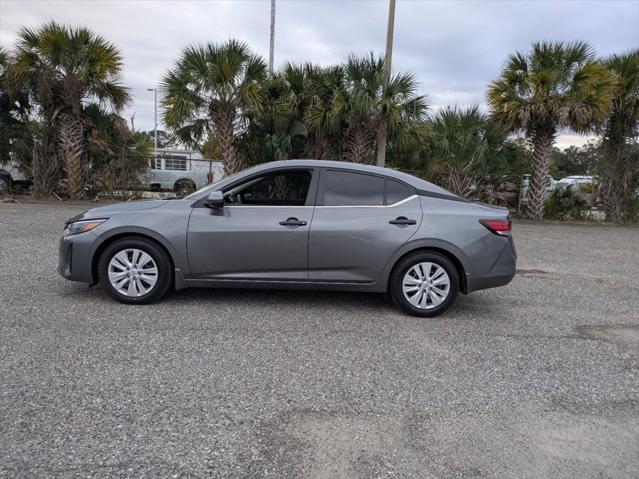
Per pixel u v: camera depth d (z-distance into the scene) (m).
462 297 6.48
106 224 5.32
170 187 21.47
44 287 5.98
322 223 5.32
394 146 15.23
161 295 5.45
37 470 2.59
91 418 3.10
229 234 5.30
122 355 4.06
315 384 3.69
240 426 3.08
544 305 6.23
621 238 13.30
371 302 5.97
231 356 4.14
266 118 14.66
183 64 13.85
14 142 16.50
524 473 2.73
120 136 16.78
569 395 3.67
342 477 2.64
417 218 5.36
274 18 21.84
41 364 3.83
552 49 15.16
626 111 16.72
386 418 3.25
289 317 5.27
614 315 5.87
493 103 15.77
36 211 13.51
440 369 4.06
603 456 2.92
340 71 14.23
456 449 2.94
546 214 17.62
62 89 15.77
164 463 2.70
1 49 15.55
